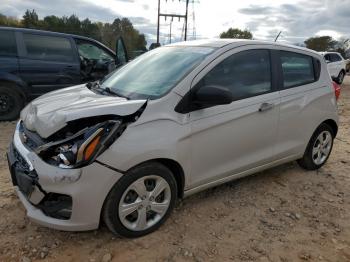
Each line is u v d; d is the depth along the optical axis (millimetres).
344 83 21875
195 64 3639
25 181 3053
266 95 4066
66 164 2869
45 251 3127
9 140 6125
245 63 3938
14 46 7316
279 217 3846
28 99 7547
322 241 3465
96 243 3250
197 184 3621
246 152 3973
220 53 3764
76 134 2928
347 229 3695
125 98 3451
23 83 7391
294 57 4492
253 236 3477
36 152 2971
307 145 4785
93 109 3049
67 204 2963
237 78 3840
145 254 3135
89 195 2920
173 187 3439
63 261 3021
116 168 2971
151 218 3418
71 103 3359
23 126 3529
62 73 7746
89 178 2893
